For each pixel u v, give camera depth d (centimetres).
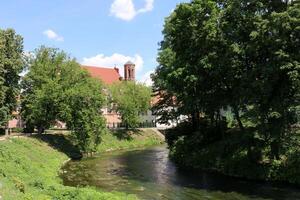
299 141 3769
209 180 3784
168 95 6912
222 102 4056
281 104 3475
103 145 7506
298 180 3394
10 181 2650
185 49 4122
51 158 5238
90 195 2647
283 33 3256
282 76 3469
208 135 5091
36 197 2336
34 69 6525
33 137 5856
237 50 3466
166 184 3666
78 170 4681
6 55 6450
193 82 4047
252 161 3903
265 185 3453
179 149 5262
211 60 3750
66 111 6047
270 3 3553
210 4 3775
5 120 6312
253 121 3678
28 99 6512
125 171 4562
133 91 9356
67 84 6331
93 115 6228
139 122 9331
